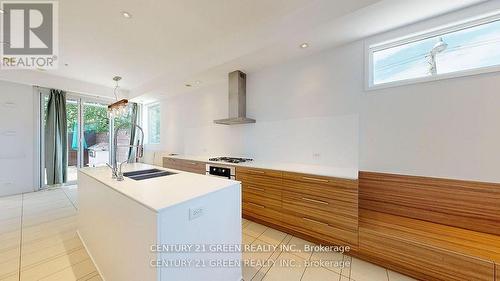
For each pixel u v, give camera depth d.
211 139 4.34
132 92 5.45
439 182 1.96
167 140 5.55
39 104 4.38
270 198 2.58
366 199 2.35
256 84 3.45
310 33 2.24
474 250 1.50
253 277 1.72
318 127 2.78
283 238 2.38
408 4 1.79
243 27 2.57
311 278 1.71
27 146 4.21
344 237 1.99
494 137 1.74
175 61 3.62
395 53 2.30
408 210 2.11
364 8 1.83
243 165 2.89
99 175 1.99
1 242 2.25
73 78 4.54
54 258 1.96
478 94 1.81
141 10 2.15
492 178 1.75
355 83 2.47
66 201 3.68
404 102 2.16
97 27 2.48
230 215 1.58
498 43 1.80
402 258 1.69
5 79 3.81
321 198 2.14
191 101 4.80
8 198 3.84
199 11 2.19
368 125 2.38
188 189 1.45
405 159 2.15
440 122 1.97
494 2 1.76
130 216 1.28
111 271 1.54
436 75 1.98
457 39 1.97
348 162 2.53
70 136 4.96
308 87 2.86
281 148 3.16
